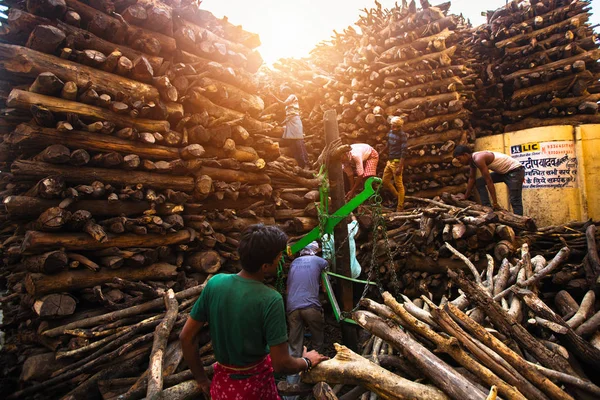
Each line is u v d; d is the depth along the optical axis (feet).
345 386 10.39
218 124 14.93
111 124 11.58
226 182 15.49
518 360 7.44
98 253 11.27
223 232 15.30
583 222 13.84
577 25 20.03
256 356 5.82
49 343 9.71
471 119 22.63
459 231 13.03
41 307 9.62
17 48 10.30
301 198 18.44
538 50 21.21
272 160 18.03
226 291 5.82
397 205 19.97
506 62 22.24
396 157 18.52
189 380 8.66
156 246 12.51
